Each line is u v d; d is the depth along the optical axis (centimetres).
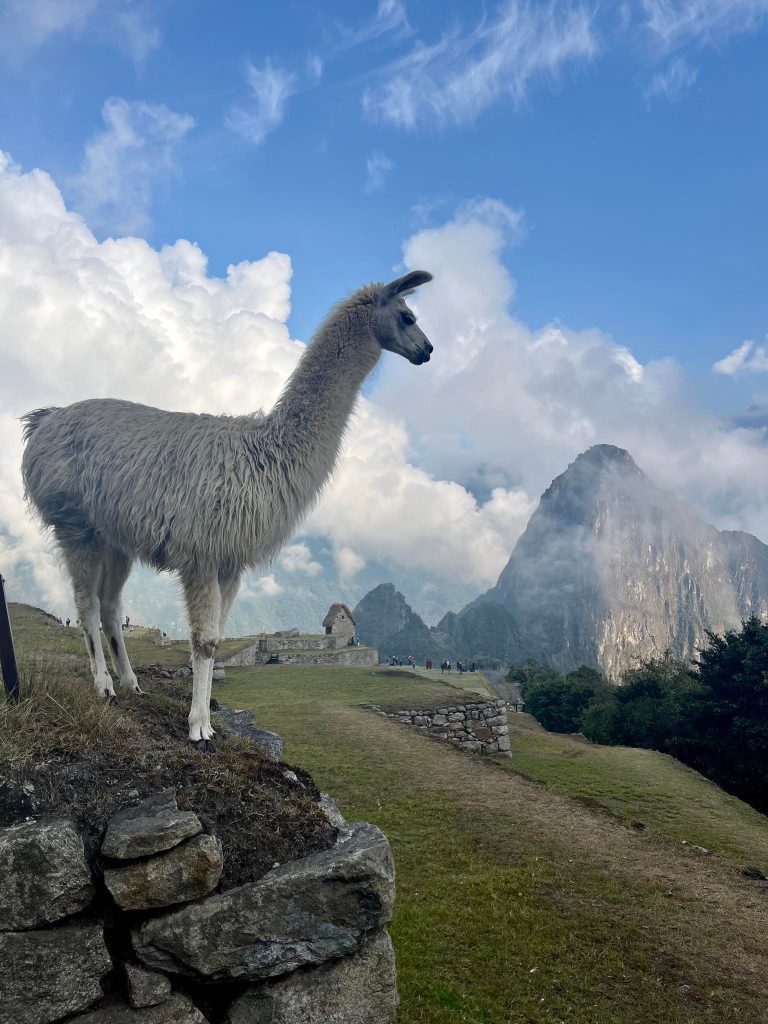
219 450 488
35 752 364
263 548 509
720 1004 576
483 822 974
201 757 423
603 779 1622
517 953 622
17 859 295
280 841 368
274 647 4022
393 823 945
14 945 288
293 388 548
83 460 496
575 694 4262
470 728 1892
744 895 834
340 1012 340
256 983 332
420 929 648
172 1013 309
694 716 2775
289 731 1466
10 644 421
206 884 325
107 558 564
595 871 845
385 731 1547
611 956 637
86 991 299
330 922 341
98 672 515
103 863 317
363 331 571
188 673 1417
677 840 1056
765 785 2550
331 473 554
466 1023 504
